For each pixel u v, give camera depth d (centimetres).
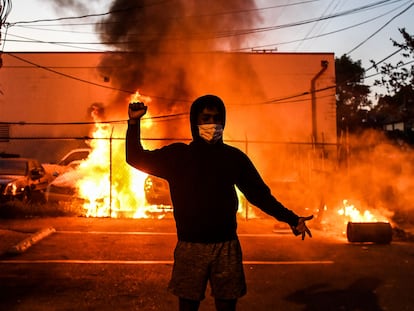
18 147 2673
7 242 902
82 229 1094
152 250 849
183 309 299
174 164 303
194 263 294
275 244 938
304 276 677
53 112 2680
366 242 946
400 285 629
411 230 1187
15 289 595
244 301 554
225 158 302
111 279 646
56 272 683
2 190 1420
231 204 301
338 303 550
